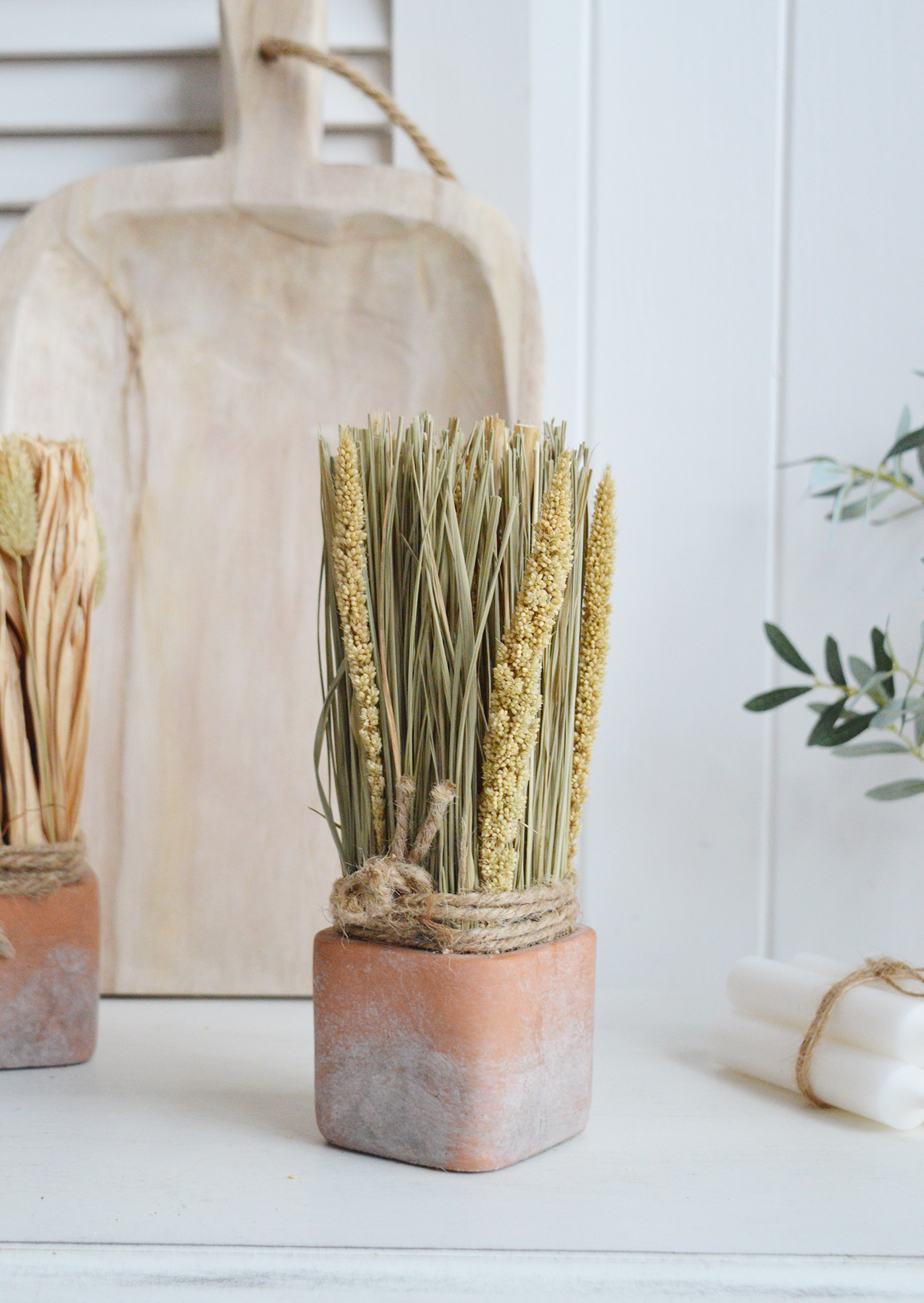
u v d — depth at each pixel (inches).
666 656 32.5
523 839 23.8
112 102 32.1
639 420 32.5
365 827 23.9
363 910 23.2
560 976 24.0
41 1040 27.0
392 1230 21.9
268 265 30.9
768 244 32.2
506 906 23.4
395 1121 23.6
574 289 32.4
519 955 23.4
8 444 26.6
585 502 24.5
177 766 31.4
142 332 31.4
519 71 32.0
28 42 31.9
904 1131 25.2
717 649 32.5
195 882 31.3
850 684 32.2
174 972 31.2
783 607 32.4
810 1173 23.7
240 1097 26.0
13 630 27.0
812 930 32.6
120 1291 21.4
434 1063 23.3
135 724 31.4
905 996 25.7
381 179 29.6
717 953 32.7
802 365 32.3
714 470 32.4
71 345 31.1
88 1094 26.1
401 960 23.4
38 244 30.0
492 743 23.1
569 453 24.1
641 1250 21.5
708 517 32.4
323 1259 21.4
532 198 32.3
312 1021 29.8
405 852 23.3
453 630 23.4
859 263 32.1
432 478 23.2
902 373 32.1
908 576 32.2
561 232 32.3
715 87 32.1
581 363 32.5
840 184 32.1
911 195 32.0
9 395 30.0
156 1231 21.8
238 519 31.6
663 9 32.1
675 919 32.7
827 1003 25.7
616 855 32.7
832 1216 22.5
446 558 23.3
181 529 31.6
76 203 29.9
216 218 30.2
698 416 32.4
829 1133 25.1
